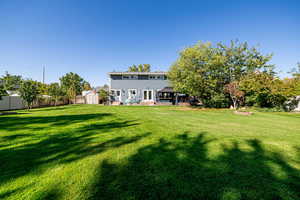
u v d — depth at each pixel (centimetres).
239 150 336
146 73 2206
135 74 2256
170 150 333
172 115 951
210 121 727
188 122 694
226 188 198
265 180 217
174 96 2216
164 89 2050
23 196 177
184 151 327
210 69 1399
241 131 518
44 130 515
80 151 323
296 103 1245
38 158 285
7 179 211
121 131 507
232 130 533
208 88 1449
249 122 705
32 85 1338
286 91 1191
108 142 387
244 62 1397
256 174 234
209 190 193
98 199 174
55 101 2017
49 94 1839
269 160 284
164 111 1202
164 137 437
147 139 416
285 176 228
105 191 189
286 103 1256
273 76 1298
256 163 272
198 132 500
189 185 204
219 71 1408
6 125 600
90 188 194
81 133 477
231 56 1387
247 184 207
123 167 253
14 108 1493
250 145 370
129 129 539
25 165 255
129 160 280
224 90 1431
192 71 1383
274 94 1226
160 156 299
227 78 1445
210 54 1418
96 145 363
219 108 1500
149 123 661
